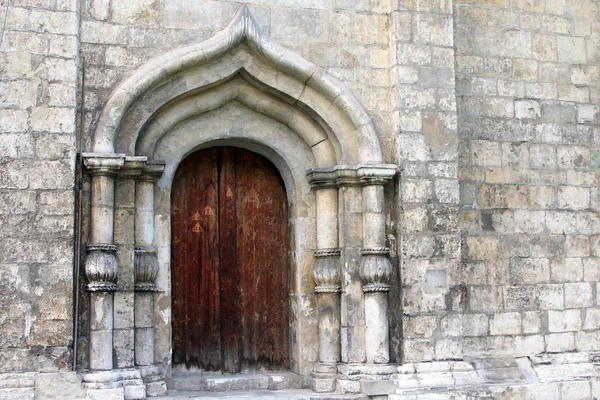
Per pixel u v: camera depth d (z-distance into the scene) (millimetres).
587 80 12164
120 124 9695
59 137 9289
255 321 10797
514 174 11586
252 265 10875
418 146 10484
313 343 10547
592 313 11797
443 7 10836
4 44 9258
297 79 10344
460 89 11445
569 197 11859
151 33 9930
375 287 10188
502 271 11344
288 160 10703
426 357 10227
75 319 9195
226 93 10367
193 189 10758
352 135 10547
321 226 10539
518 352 11297
